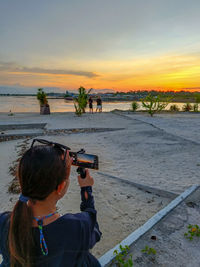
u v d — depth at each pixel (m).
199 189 4.07
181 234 2.74
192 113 24.77
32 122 16.39
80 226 0.88
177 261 2.28
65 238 0.82
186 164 6.16
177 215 3.19
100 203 4.14
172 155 7.18
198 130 12.05
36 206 0.84
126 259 2.30
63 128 13.48
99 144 9.17
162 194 4.38
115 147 8.54
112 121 17.05
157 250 2.44
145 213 3.77
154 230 2.82
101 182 5.11
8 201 4.56
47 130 12.94
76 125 14.82
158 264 2.24
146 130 12.27
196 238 2.66
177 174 5.40
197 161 6.39
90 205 1.08
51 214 0.85
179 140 9.43
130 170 5.85
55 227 0.82
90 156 1.08
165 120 17.14
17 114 23.88
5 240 0.86
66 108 44.50
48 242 0.80
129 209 3.91
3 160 7.93
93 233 1.02
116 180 5.21
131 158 7.00
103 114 23.55
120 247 2.38
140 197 4.37
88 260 1.05
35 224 0.82
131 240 2.59
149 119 17.94
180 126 13.67
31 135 12.38
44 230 0.80
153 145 8.67
